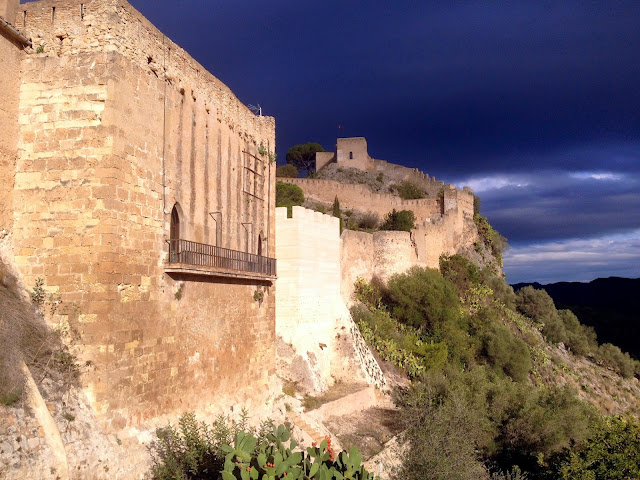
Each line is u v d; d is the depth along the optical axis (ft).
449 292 174.60
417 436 86.43
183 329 54.65
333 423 88.38
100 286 44.32
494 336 168.45
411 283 167.73
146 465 44.06
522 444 98.12
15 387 35.73
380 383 116.06
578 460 81.61
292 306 102.32
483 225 297.12
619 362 249.14
